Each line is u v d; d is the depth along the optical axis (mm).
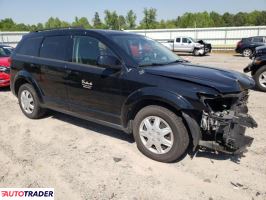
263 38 23703
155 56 4492
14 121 5664
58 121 5602
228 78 3678
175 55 5012
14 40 31297
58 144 4551
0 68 8297
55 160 4023
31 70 5398
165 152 3801
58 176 3623
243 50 24188
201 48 25625
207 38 34281
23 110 5863
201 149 3961
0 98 7668
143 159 3996
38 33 5508
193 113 3445
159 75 3721
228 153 3857
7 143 4637
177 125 3613
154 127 3828
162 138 3789
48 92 5188
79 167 3824
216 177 3562
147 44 4762
